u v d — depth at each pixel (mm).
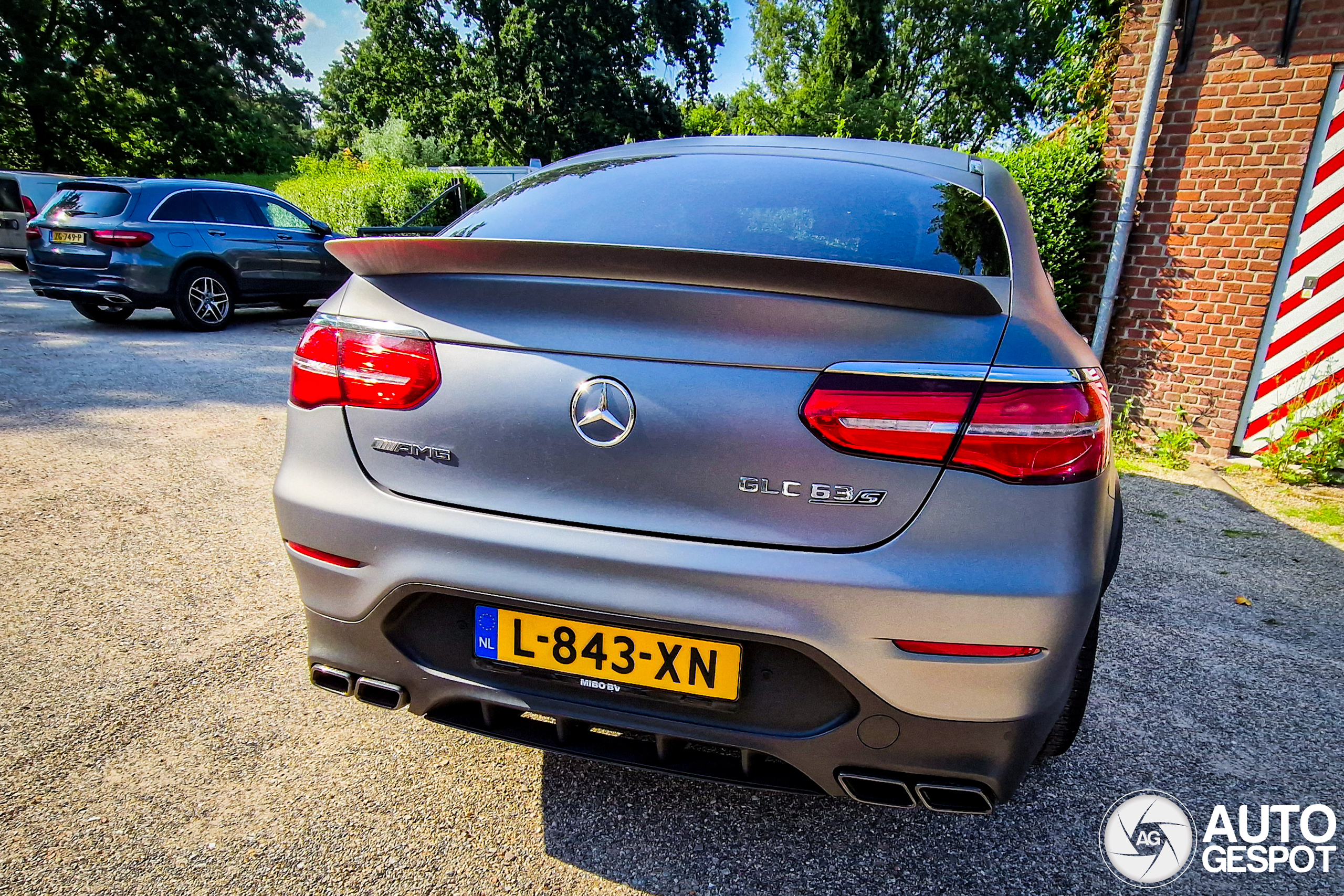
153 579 2873
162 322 9062
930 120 39750
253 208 8844
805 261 1265
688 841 1765
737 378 1346
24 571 2883
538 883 1632
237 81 35344
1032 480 1319
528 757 2021
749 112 40469
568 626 1461
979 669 1344
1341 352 4895
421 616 1582
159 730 2053
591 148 36594
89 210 7773
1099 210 5430
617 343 1386
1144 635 2871
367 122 41438
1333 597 3254
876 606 1327
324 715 2154
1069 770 2084
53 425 4645
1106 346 5555
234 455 4301
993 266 1684
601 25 36156
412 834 1751
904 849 1771
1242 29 4848
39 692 2176
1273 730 2312
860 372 1312
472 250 1402
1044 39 35938
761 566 1346
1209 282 5176
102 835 1696
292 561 1661
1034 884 1691
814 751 1423
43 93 27234
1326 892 1715
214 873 1616
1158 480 4891
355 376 1556
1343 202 4758
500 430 1455
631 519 1407
